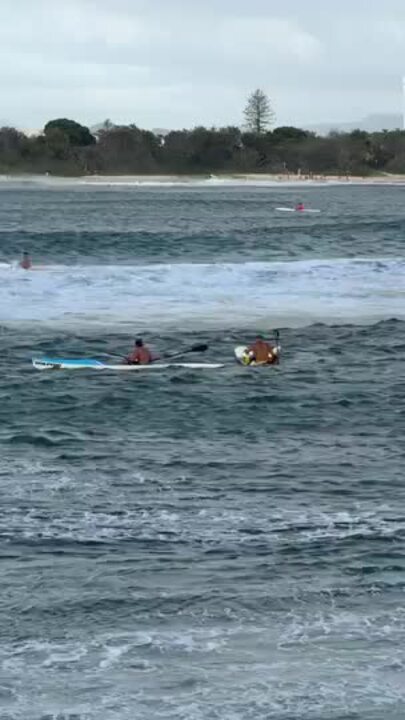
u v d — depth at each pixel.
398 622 63.91
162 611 65.38
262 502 84.75
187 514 81.62
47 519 80.06
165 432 108.06
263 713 55.00
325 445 103.25
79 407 118.88
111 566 71.81
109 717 54.72
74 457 97.81
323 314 178.50
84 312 177.00
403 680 57.81
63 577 70.19
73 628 63.34
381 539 76.56
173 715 54.84
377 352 151.88
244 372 138.25
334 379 135.00
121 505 83.50
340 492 87.69
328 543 75.88
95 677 58.06
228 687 57.12
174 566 71.88
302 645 61.22
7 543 75.56
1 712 54.97
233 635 62.41
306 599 66.88
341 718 54.59
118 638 62.12
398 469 94.62
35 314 175.25
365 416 115.75
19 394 125.00
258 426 111.00
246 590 68.12
